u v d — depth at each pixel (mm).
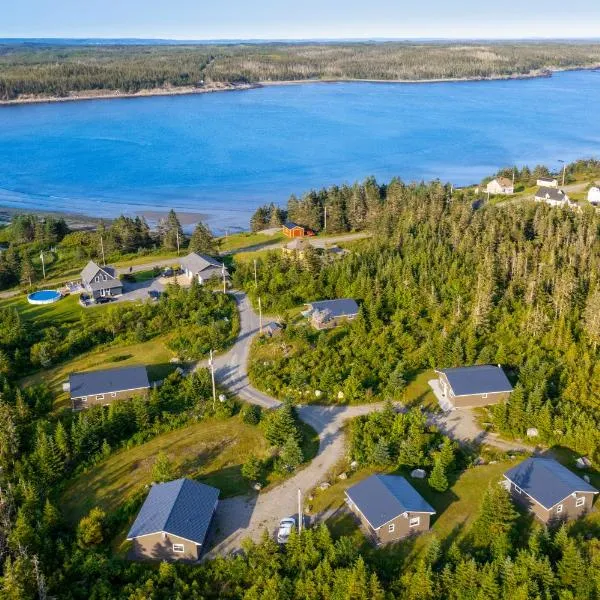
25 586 55688
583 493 65312
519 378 88500
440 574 56656
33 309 121438
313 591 55625
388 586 56781
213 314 112438
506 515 62375
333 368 92375
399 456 74750
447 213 144125
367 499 65000
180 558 61000
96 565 58906
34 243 161500
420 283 113125
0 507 64875
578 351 92438
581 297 102938
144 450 78062
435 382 91312
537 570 55625
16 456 75000
